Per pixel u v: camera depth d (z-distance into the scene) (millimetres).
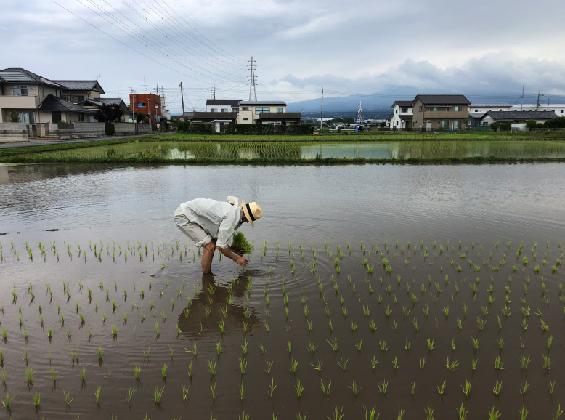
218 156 29766
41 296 6320
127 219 11164
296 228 10031
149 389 4219
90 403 4016
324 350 4910
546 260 7930
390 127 102438
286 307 5984
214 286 6676
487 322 5555
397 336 5215
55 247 8688
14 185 17391
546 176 19938
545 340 5113
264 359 4730
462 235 9547
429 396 4125
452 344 4961
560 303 6125
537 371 4504
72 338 5145
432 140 46688
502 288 6656
